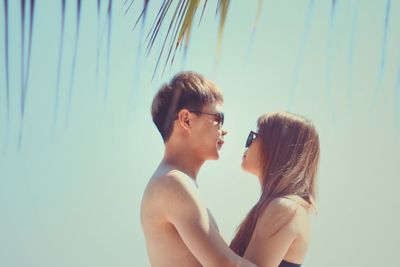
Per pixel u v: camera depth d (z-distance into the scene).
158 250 1.61
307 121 1.87
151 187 1.61
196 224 1.52
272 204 1.69
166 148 1.68
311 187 1.82
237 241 1.77
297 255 1.69
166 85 1.75
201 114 1.70
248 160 1.89
